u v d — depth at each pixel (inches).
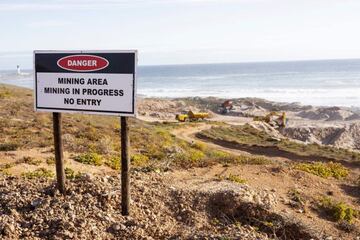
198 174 521.0
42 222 311.0
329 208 433.1
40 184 396.5
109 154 747.4
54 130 358.9
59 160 360.5
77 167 614.5
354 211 436.8
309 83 6146.7
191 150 1078.4
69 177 438.0
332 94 4598.9
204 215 364.8
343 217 417.7
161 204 367.9
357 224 410.0
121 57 325.7
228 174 526.0
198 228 341.1
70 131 960.3
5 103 1444.4
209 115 3063.5
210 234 310.2
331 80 6456.7
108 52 329.1
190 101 4015.8
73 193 355.6
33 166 597.6
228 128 2030.0
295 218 377.4
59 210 325.4
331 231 386.0
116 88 330.0
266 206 387.2
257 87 6063.0
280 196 452.4
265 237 331.6
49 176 506.3
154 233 313.1
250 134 1907.0
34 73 359.3
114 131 1134.4
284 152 1428.4
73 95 346.6
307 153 1382.9
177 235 311.0
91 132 974.4
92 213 324.8
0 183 403.5
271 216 378.0
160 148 890.1
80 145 781.3
